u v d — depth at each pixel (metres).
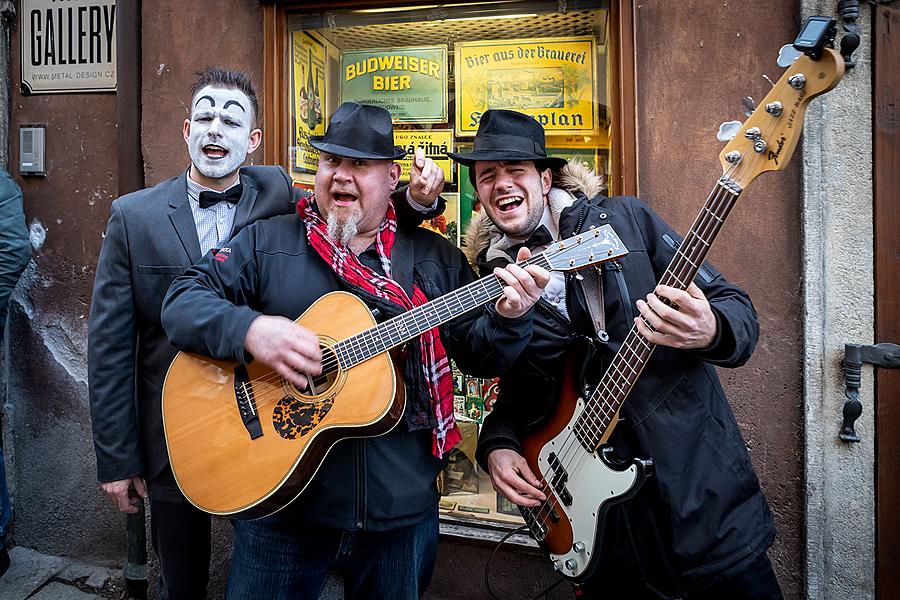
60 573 2.85
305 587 1.60
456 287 1.67
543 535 1.62
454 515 2.35
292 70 2.42
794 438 2.03
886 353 1.91
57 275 2.93
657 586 1.54
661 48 2.06
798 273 2.01
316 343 1.43
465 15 2.32
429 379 1.55
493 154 1.58
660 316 1.34
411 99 2.43
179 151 2.47
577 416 1.54
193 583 1.92
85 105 2.87
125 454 1.79
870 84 1.93
